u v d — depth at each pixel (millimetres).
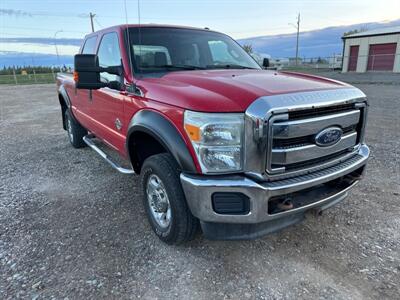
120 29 3566
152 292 2316
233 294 2295
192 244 2883
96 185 4230
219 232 2395
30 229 3166
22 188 4180
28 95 18500
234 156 2229
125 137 3377
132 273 2514
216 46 4000
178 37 3756
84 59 3027
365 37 30875
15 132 7781
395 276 2449
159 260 2670
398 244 2844
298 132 2242
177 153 2395
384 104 11125
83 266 2596
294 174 2359
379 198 3717
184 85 2641
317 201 2516
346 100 2500
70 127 5945
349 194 3828
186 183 2352
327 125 2418
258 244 2885
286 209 2350
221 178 2248
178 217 2600
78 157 5469
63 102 6336
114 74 3340
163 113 2578
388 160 5008
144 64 3328
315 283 2393
